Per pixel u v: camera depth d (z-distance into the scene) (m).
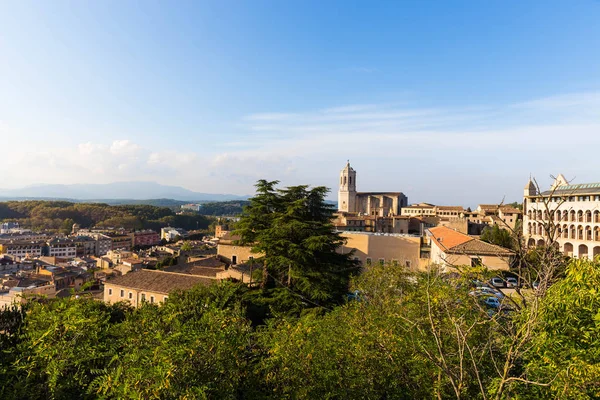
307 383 8.10
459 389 6.53
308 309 20.75
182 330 7.33
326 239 23.73
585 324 6.36
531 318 6.14
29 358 7.97
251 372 8.18
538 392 7.04
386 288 16.03
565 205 58.19
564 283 6.42
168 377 6.00
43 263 84.19
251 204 28.78
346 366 8.89
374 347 9.55
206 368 6.84
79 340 8.23
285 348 8.50
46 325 8.33
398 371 9.07
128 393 5.94
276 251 24.27
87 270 76.81
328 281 22.95
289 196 29.42
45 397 7.65
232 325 8.03
